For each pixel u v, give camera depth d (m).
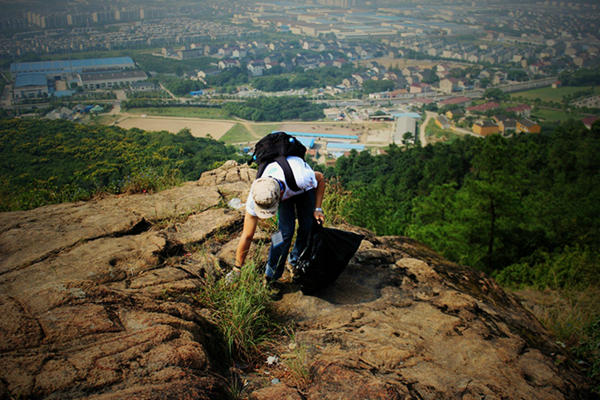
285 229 2.94
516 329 3.00
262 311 2.80
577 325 4.65
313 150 88.69
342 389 2.09
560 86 163.38
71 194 5.55
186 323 2.26
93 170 25.64
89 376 1.72
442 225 14.61
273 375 2.32
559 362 2.75
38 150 48.22
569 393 2.41
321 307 2.96
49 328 1.94
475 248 13.34
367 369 2.26
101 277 2.73
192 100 141.12
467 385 2.22
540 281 10.52
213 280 2.95
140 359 1.88
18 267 2.84
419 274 3.51
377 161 55.34
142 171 5.40
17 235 3.32
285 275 3.35
